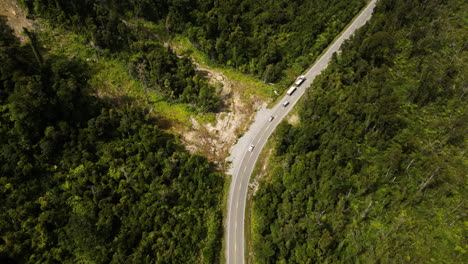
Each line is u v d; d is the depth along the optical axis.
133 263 67.31
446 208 74.94
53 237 69.81
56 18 104.56
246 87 114.25
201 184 83.56
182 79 106.12
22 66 83.88
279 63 116.75
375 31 116.94
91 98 92.56
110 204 74.38
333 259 68.44
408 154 85.88
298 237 72.44
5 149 73.50
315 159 83.81
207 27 119.88
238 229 79.19
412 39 121.44
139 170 82.75
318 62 119.62
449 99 101.50
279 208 78.25
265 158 93.62
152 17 126.56
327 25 127.44
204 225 78.75
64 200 74.75
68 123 83.88
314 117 94.38
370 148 87.75
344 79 104.94
